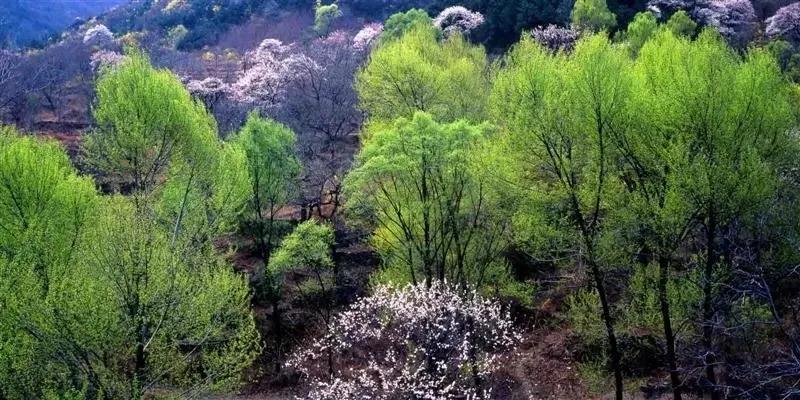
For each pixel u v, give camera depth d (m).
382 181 18.36
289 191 24.91
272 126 24.31
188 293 14.25
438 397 14.10
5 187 15.41
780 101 13.38
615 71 13.70
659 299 14.33
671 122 13.06
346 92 36.12
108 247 13.21
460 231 19.05
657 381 17.78
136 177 18.58
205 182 19.45
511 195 15.03
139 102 17.78
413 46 22.89
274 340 23.88
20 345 12.86
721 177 12.26
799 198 14.05
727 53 14.60
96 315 12.70
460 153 16.06
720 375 15.19
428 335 14.98
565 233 14.14
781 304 16.22
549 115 13.54
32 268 13.40
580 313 16.33
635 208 13.34
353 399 15.52
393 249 19.33
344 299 24.34
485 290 19.00
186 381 15.66
